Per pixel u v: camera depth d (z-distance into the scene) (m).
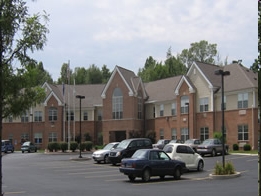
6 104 7.96
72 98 73.25
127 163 21.59
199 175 24.72
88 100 73.44
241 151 46.94
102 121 69.19
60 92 73.69
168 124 60.69
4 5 7.67
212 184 20.06
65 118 70.56
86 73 118.12
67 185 19.92
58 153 52.94
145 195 16.08
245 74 51.56
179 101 57.44
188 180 22.19
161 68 100.25
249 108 49.03
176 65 104.25
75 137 70.88
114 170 28.56
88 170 28.70
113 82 65.00
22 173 26.78
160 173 22.00
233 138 50.62
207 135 53.44
